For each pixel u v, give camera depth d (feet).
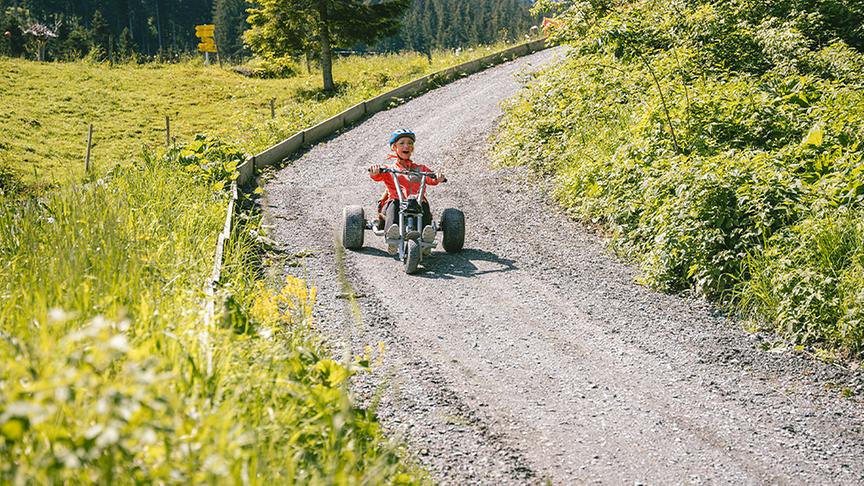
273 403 12.78
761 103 37.14
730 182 28.86
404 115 75.36
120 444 7.88
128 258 18.29
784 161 31.94
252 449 10.25
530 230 36.45
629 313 24.99
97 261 17.39
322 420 13.04
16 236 20.18
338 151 61.87
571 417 17.87
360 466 12.98
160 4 368.89
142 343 12.42
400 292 26.66
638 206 33.12
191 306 16.47
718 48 49.83
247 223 33.60
